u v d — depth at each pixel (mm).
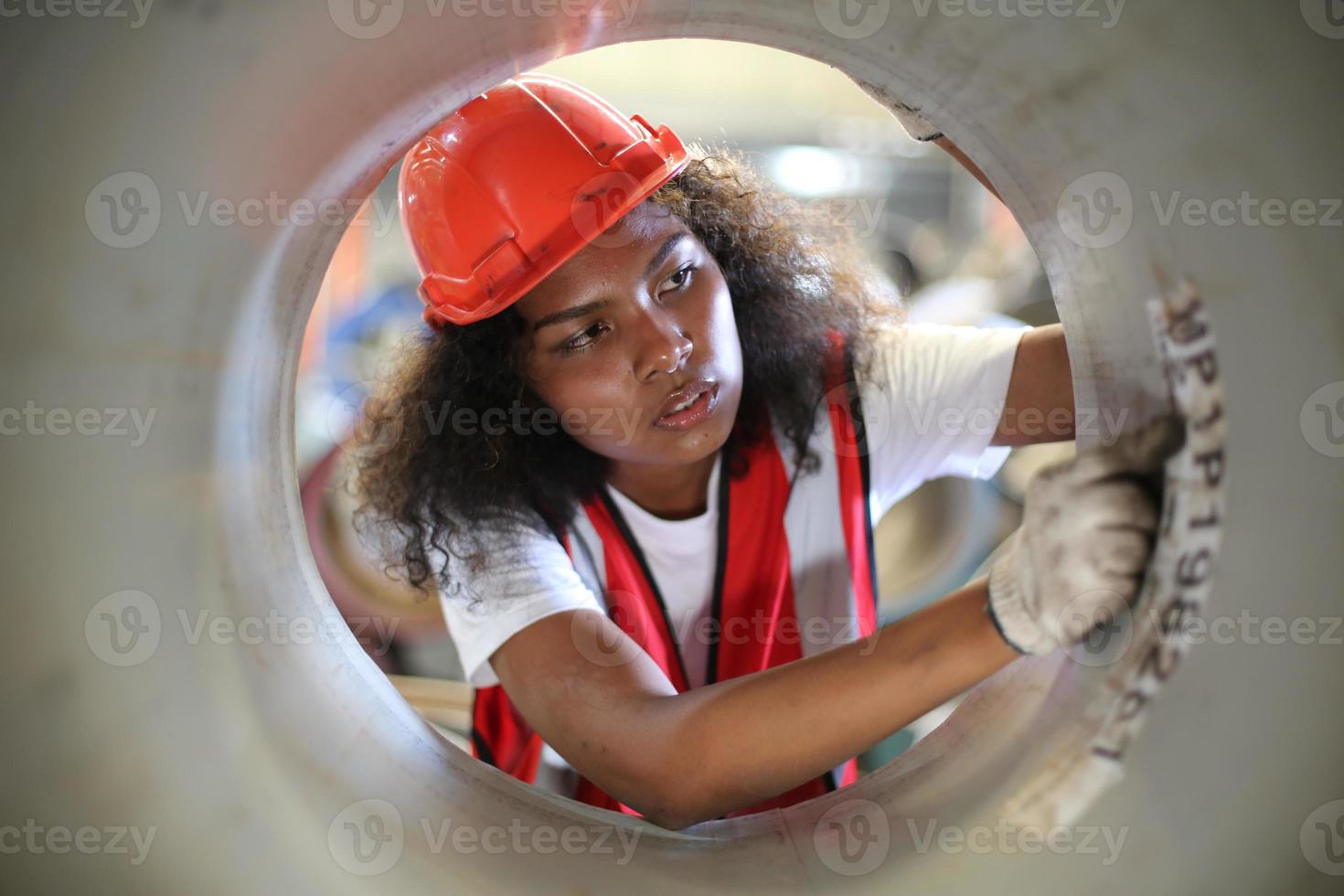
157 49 521
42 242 521
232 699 589
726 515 1099
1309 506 544
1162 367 581
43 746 554
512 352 996
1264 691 562
